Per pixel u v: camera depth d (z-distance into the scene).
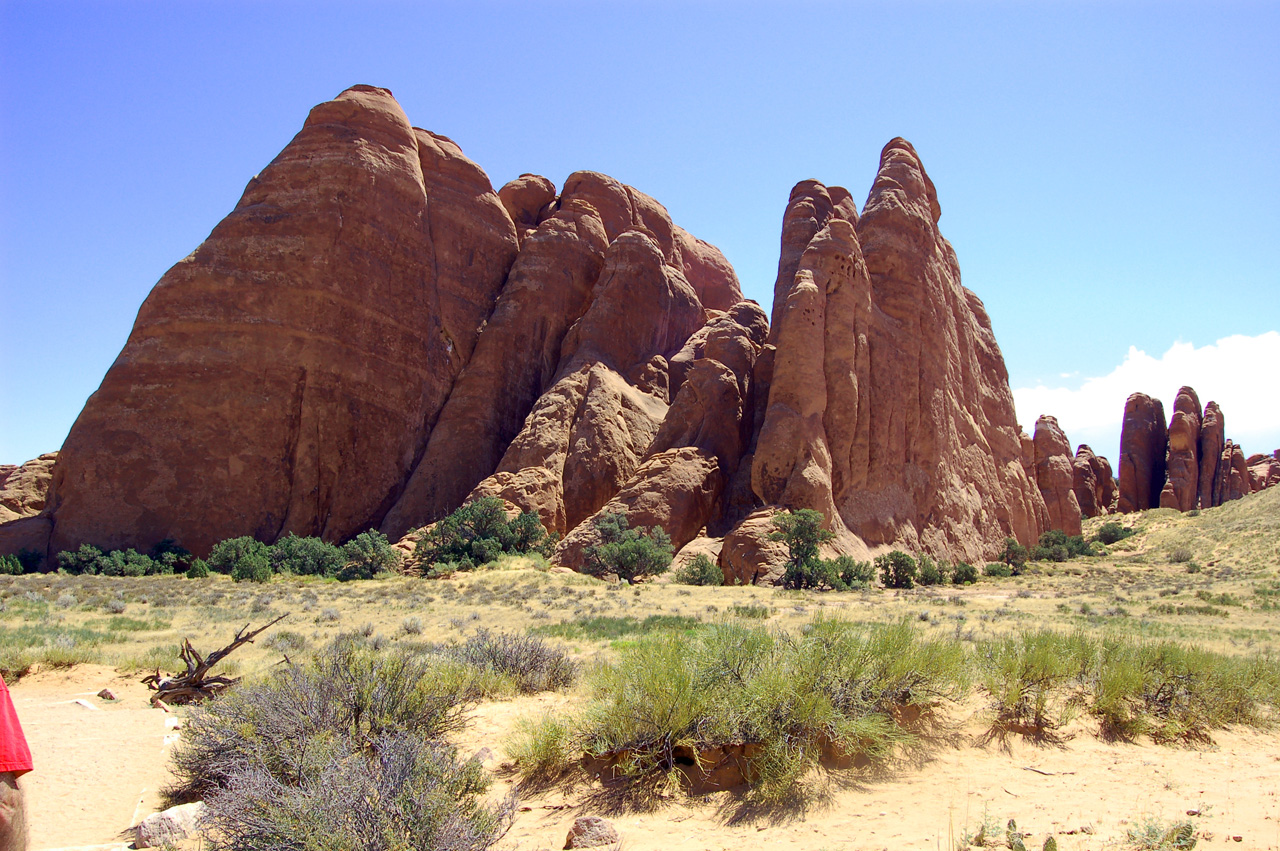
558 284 62.19
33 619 19.52
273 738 6.38
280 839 4.63
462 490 53.31
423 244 57.75
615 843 5.40
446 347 58.25
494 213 64.00
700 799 6.29
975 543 50.38
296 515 48.53
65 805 6.48
